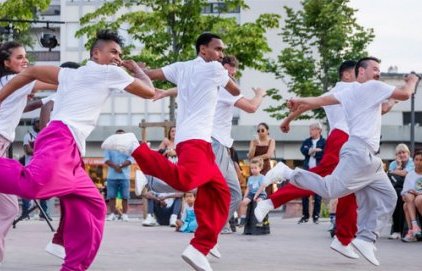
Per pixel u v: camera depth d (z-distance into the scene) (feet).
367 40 98.22
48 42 77.20
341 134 25.88
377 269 23.82
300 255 27.66
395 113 147.43
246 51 74.64
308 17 98.84
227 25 74.23
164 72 21.88
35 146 17.51
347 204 24.61
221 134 24.47
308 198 49.29
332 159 25.70
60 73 18.06
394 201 24.17
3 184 16.65
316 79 100.22
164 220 44.75
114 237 35.32
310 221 51.31
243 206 40.57
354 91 23.75
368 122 23.50
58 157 17.07
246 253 28.27
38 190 16.72
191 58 74.38
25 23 76.64
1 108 20.03
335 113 26.22
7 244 30.58
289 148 137.59
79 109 17.78
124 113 149.28
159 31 74.84
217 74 20.95
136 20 74.69
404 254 28.84
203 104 20.84
